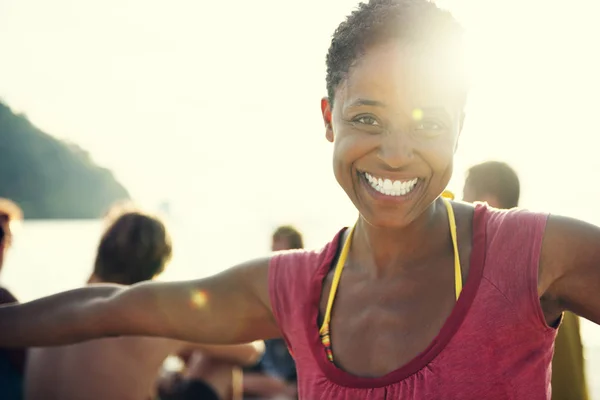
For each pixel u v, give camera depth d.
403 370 1.25
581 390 2.62
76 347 2.93
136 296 1.54
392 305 1.32
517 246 1.25
